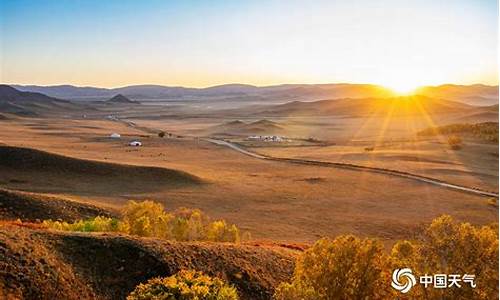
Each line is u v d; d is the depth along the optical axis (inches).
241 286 909.2
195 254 965.8
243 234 1792.6
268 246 1229.7
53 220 1728.6
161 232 1332.4
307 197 2709.2
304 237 1886.1
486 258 628.1
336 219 2222.0
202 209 2369.6
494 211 2404.0
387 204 2559.1
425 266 652.7
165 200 2556.6
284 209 2412.6
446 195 2778.1
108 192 2736.2
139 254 912.9
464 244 640.4
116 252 912.3
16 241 855.1
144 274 873.5
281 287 651.5
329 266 687.7
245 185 3043.8
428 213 2349.9
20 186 2741.1
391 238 1909.4
